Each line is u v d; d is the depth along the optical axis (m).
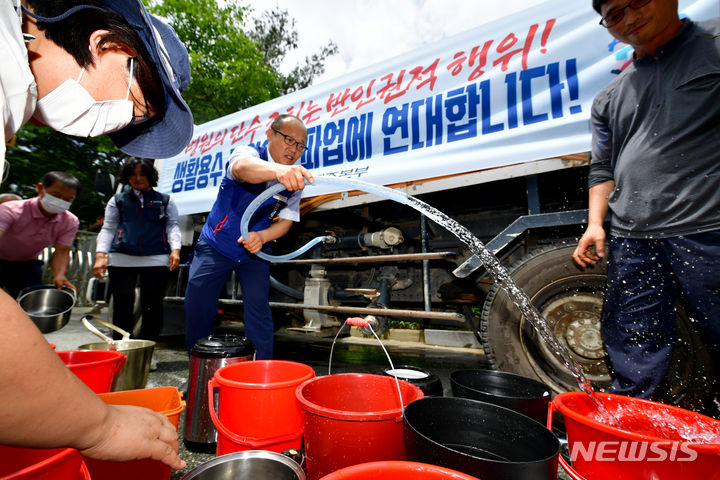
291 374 1.38
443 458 0.65
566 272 1.71
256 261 2.12
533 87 2.06
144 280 2.97
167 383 2.32
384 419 0.83
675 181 1.31
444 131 2.33
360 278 3.16
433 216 1.26
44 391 0.45
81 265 7.27
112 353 1.45
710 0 1.63
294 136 1.94
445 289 2.59
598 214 1.58
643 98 1.40
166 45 0.99
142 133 1.07
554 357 1.71
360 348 4.14
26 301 2.23
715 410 1.41
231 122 3.63
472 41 2.35
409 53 2.60
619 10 1.33
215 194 3.50
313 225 3.41
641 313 1.41
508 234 1.90
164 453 0.64
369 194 2.57
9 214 2.61
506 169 2.06
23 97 0.57
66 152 10.34
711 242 1.24
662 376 1.36
